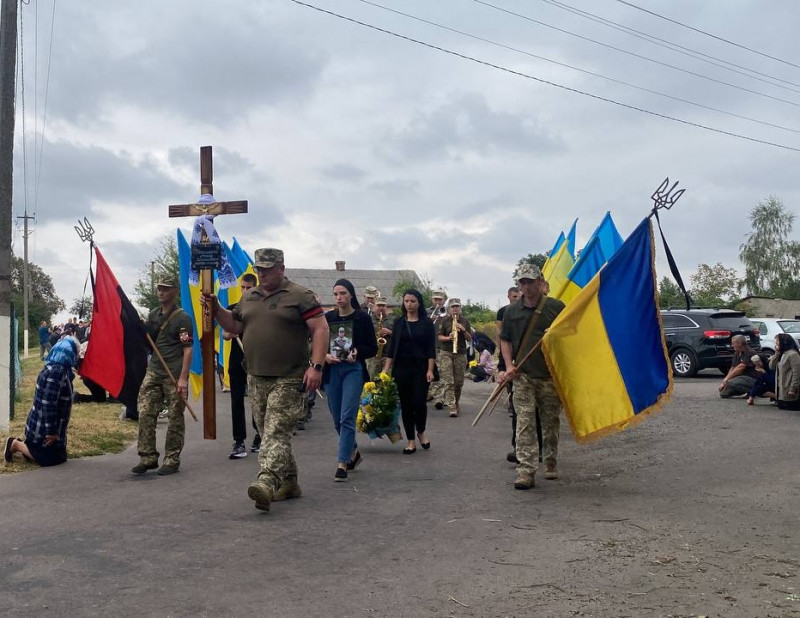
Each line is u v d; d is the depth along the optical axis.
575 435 7.58
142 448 8.20
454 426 12.12
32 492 7.25
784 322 24.09
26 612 4.25
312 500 6.94
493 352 20.84
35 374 26.11
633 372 7.72
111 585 4.68
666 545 5.47
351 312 8.05
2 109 12.13
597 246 10.72
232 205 7.54
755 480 7.55
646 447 9.70
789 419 12.01
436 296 15.47
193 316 13.12
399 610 4.32
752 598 4.43
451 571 4.97
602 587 4.66
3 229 11.83
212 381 7.61
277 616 4.23
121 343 8.86
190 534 5.79
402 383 9.65
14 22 12.27
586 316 7.62
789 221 67.12
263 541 5.62
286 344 6.68
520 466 7.43
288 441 6.66
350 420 7.92
